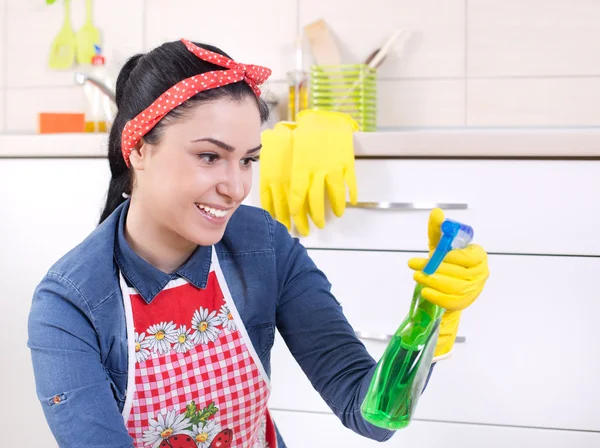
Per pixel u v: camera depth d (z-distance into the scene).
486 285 1.60
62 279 0.91
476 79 2.07
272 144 1.65
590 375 1.57
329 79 1.99
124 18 2.23
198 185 0.83
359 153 1.63
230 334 1.00
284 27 2.15
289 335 1.03
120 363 0.95
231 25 2.18
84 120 2.12
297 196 1.60
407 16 2.09
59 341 0.88
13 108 2.30
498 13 2.05
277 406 1.69
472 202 1.60
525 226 1.58
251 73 0.85
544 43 2.04
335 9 2.13
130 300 0.95
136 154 0.88
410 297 1.63
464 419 1.61
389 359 0.77
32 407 1.80
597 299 1.56
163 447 0.99
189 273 0.97
